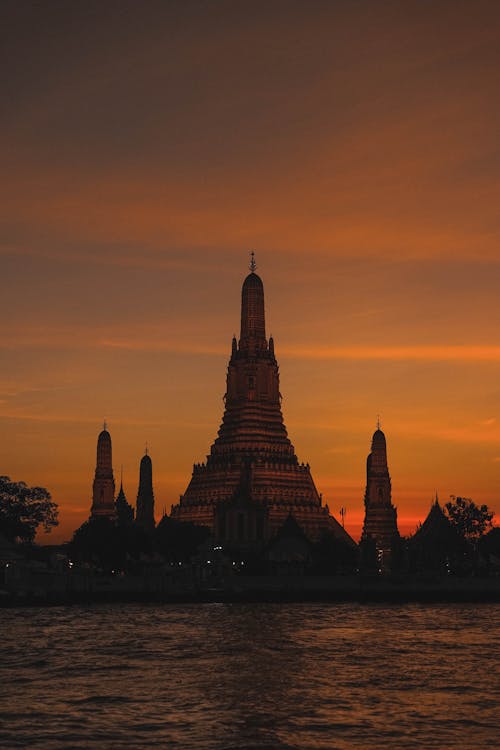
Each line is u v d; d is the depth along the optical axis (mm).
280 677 106625
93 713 87188
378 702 92875
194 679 105000
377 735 80062
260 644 136875
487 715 87312
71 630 156250
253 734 80125
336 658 122188
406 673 109875
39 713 87125
